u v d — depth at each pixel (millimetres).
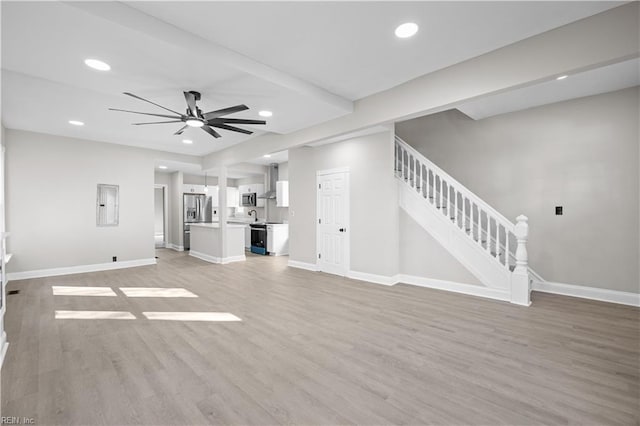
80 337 2771
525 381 2037
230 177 10516
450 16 2256
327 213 5633
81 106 3881
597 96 3896
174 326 3051
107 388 1968
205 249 7441
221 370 2197
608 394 1886
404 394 1906
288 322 3152
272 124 4492
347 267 5305
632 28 2121
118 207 6133
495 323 3086
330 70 3098
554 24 2379
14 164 4953
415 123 5777
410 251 4773
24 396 1872
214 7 2107
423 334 2822
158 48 2340
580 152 4020
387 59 2889
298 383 2033
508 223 3846
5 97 3568
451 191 5266
